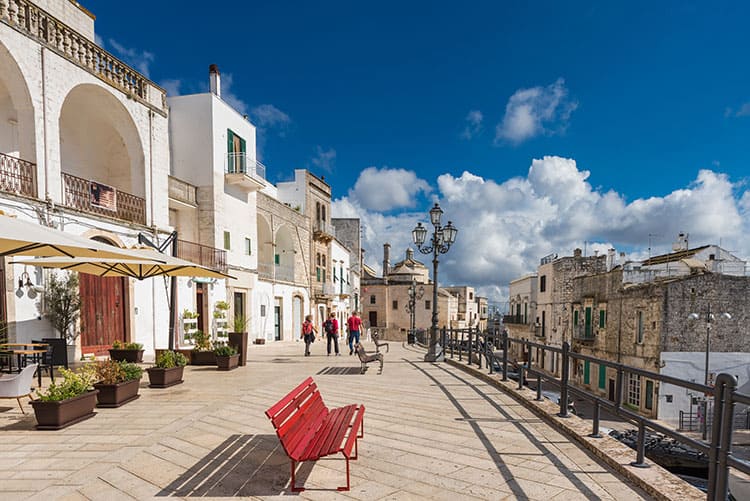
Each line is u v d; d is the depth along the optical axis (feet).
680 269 82.17
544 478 13.04
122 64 48.26
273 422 11.25
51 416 18.03
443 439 16.97
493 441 16.70
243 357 40.22
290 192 108.27
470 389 27.94
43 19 38.75
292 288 96.22
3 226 18.13
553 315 111.86
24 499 11.66
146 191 51.78
